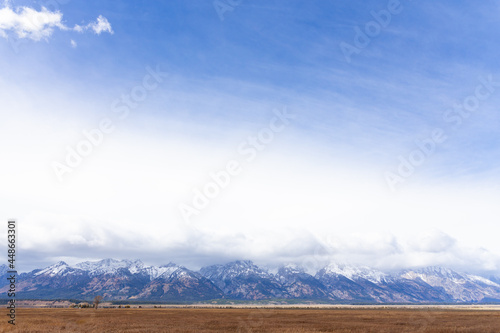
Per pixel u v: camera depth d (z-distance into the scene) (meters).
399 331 56.22
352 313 141.00
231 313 141.00
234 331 56.03
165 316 109.00
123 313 130.00
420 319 92.56
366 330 58.47
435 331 55.56
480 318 96.81
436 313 137.38
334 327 65.19
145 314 123.00
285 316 113.69
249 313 142.00
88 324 66.00
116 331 54.97
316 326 67.94
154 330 56.62
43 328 57.16
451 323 75.88
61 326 61.00
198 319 92.44
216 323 76.38
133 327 62.56
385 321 85.12
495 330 56.47
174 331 55.31
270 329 59.28
